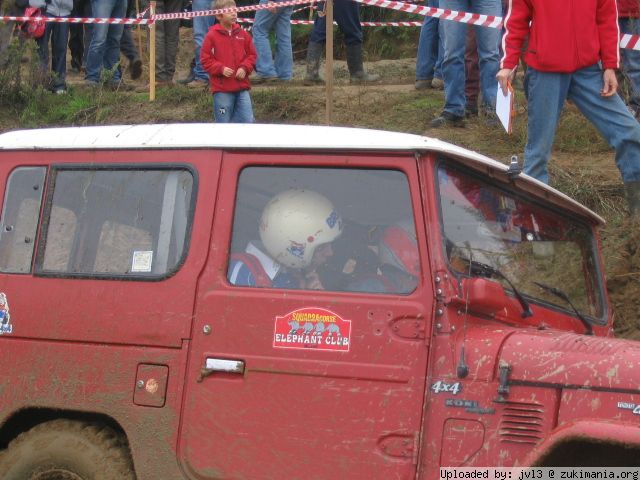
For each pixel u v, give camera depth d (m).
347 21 12.94
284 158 4.56
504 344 4.14
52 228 4.89
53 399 4.69
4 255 4.94
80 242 4.82
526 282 4.81
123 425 4.55
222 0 10.31
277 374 4.36
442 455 4.10
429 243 4.26
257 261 4.53
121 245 4.74
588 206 8.23
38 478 4.72
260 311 4.42
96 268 4.76
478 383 4.10
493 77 10.14
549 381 4.02
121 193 4.81
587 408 3.94
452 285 4.21
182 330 4.51
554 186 8.52
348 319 4.30
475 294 4.19
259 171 4.61
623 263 7.26
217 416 4.41
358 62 13.24
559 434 3.78
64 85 13.62
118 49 14.17
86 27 14.28
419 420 4.15
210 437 4.41
